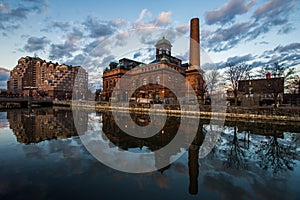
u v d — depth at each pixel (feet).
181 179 20.57
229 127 61.16
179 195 17.19
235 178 20.93
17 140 39.47
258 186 18.95
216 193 17.56
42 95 269.23
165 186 18.94
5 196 16.76
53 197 16.67
